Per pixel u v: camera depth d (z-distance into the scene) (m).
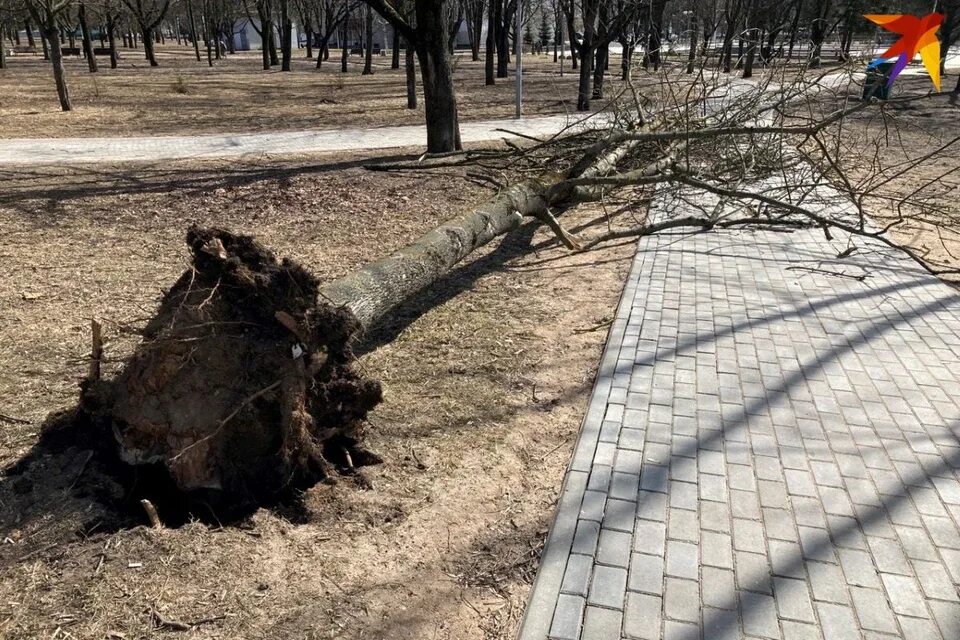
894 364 4.35
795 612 2.47
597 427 3.66
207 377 2.98
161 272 6.04
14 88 23.52
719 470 3.30
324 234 7.25
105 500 2.95
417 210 8.23
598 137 8.02
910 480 3.22
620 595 2.54
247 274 2.98
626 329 4.90
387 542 2.85
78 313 5.11
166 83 27.12
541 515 3.05
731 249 6.87
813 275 6.05
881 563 2.71
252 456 3.07
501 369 4.39
